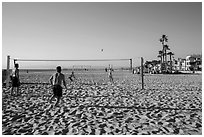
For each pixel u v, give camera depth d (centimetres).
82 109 643
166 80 1944
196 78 2316
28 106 681
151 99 827
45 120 524
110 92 1034
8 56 1145
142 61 1207
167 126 477
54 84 682
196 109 645
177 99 829
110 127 469
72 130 450
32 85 1323
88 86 1337
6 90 1038
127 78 2258
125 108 658
